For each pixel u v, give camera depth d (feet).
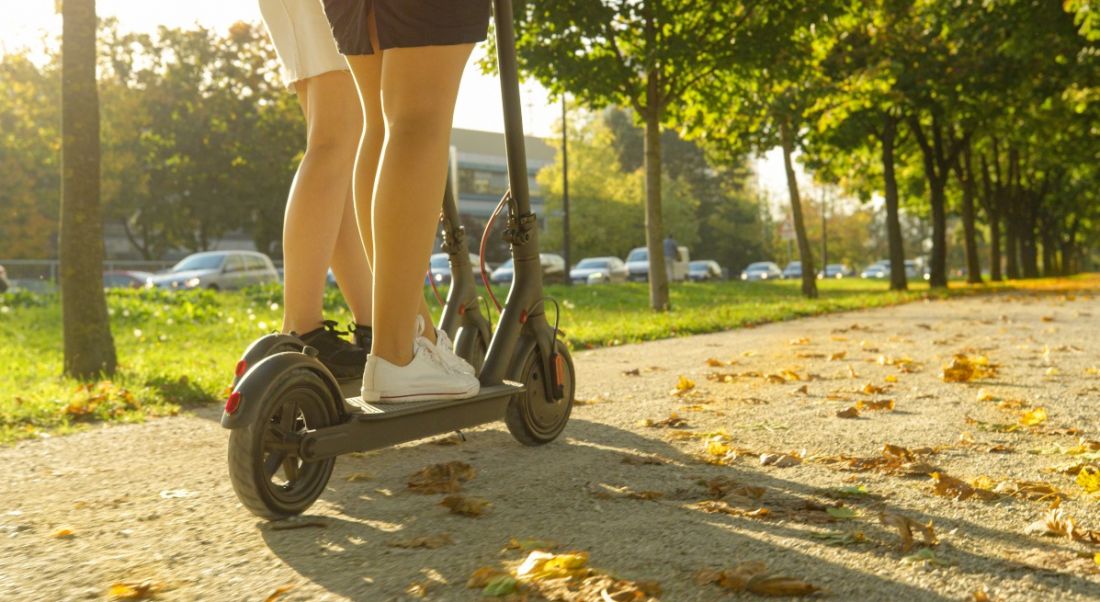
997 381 17.49
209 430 13.96
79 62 21.43
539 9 42.63
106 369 21.59
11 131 125.39
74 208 21.34
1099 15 51.31
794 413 14.19
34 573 6.94
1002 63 72.08
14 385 20.33
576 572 6.49
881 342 27.35
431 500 8.96
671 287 88.48
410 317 8.98
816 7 44.75
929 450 10.97
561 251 195.93
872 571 6.63
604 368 21.40
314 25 10.23
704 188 268.82
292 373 7.97
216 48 145.48
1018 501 8.72
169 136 144.36
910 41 73.20
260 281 89.86
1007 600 6.04
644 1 43.83
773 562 6.86
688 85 46.75
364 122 9.80
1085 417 13.30
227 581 6.66
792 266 251.19
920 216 140.77
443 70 8.72
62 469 10.97
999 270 116.57
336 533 7.86
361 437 8.38
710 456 10.84
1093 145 94.58
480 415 10.00
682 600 6.13
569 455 11.07
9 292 49.11
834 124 66.44
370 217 9.89
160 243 153.99
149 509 8.89
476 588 6.38
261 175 147.33
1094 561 6.74
